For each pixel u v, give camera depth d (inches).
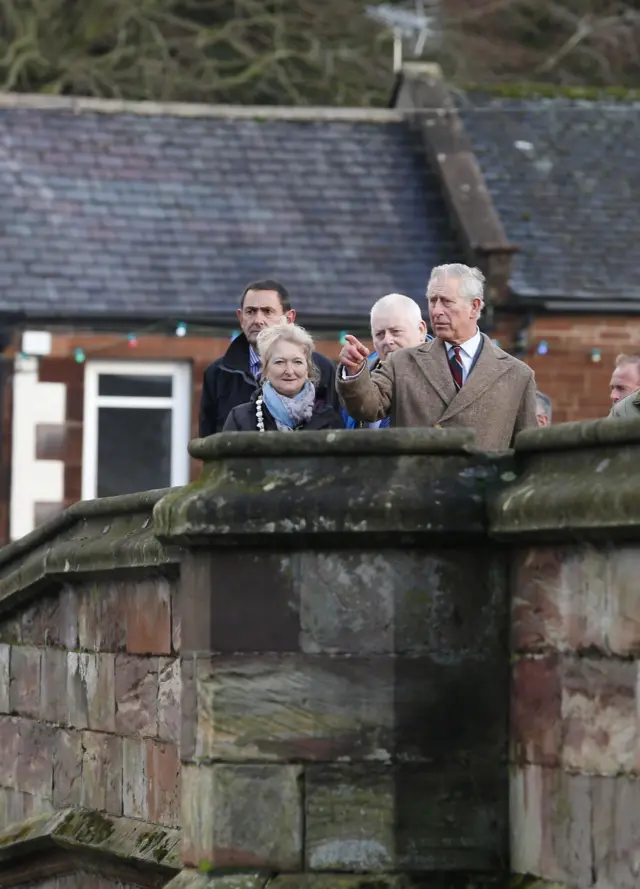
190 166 3344.0
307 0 4094.5
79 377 2997.0
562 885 847.1
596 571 824.9
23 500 2987.2
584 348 2992.1
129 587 1196.5
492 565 900.6
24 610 1443.2
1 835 1332.4
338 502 890.1
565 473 844.6
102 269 3078.2
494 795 899.4
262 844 905.5
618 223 3235.7
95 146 3363.7
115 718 1227.9
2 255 3078.2
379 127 3474.4
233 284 3078.2
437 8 4215.1
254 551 911.7
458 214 3169.3
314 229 3218.5
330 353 3036.4
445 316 1089.4
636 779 798.5
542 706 866.8
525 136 3452.3
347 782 900.6
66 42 3954.2
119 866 1184.2
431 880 895.1
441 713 898.1
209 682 913.5
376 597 900.6
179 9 4084.6
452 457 898.7
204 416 1327.5
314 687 903.7
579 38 4247.0
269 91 4069.9
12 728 1472.7
